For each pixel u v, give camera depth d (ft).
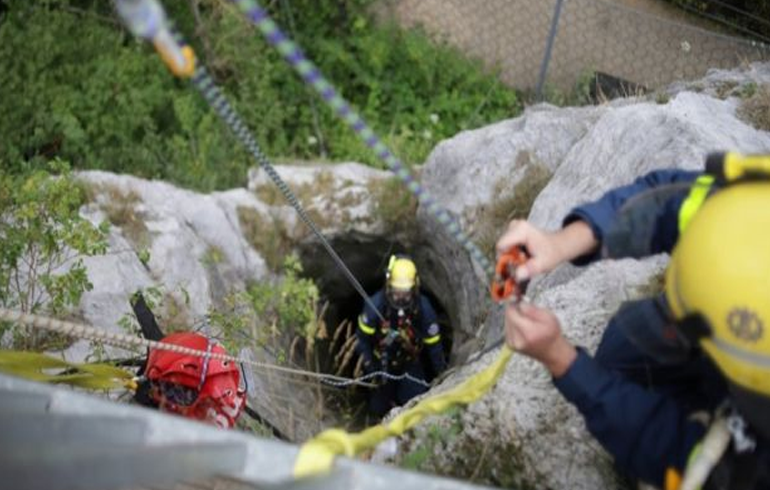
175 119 33.24
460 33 38.22
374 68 36.63
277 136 34.71
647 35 37.17
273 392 19.49
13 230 15.19
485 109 36.83
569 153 20.33
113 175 24.85
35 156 29.35
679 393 7.82
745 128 18.80
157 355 13.83
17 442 5.23
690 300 6.59
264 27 4.87
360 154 34.47
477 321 23.31
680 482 7.22
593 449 10.74
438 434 11.44
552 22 36.45
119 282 20.06
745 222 6.44
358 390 23.99
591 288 12.78
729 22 36.96
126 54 32.12
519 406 11.25
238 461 5.85
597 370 7.40
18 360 12.31
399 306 21.85
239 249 26.45
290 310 21.24
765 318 6.19
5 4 32.91
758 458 6.81
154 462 5.15
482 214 23.95
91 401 6.16
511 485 10.92
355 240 28.66
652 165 16.99
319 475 5.66
